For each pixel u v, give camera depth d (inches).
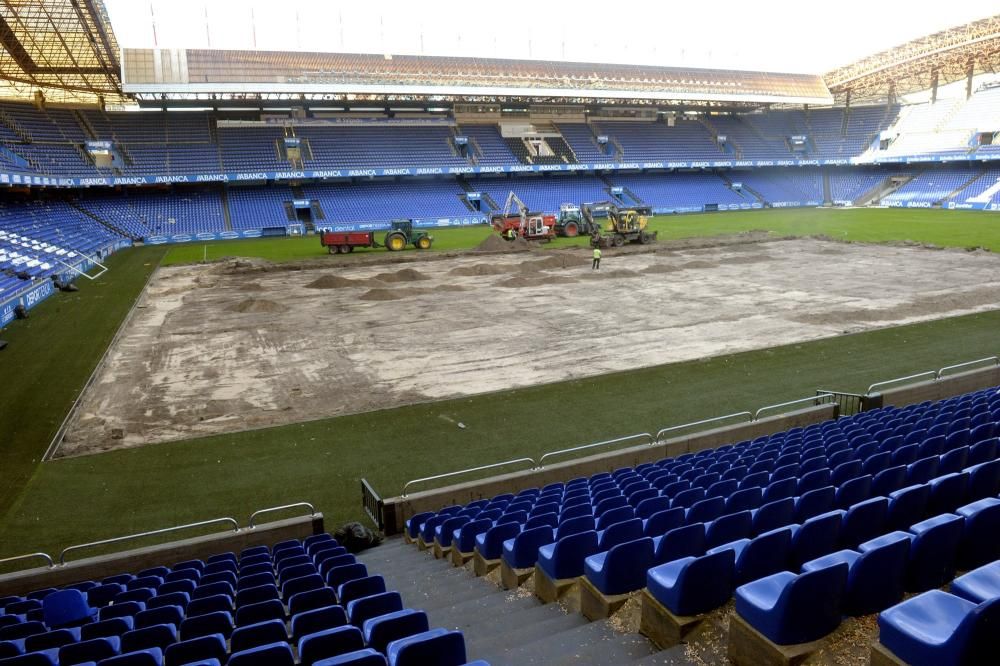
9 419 753.6
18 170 1833.2
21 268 1443.2
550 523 367.2
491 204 3016.7
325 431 708.0
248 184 2827.3
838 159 3575.3
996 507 239.0
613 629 251.9
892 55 3233.3
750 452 511.5
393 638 220.7
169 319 1229.1
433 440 677.9
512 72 3036.4
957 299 1208.8
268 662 195.0
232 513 546.0
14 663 222.4
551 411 744.3
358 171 2819.9
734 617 213.2
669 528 325.4
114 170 2481.5
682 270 1644.9
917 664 171.6
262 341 1067.9
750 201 3425.2
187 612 288.5
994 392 636.1
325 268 1765.5
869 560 209.6
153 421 745.6
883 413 600.4
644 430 685.9
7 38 1882.4
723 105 3661.4
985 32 2815.0
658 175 3496.6
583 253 1945.1
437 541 443.8
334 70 2709.2
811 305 1213.1
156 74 2461.9
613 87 3129.9
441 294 1409.9
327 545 429.4
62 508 557.0
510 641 261.9
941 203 3063.5
